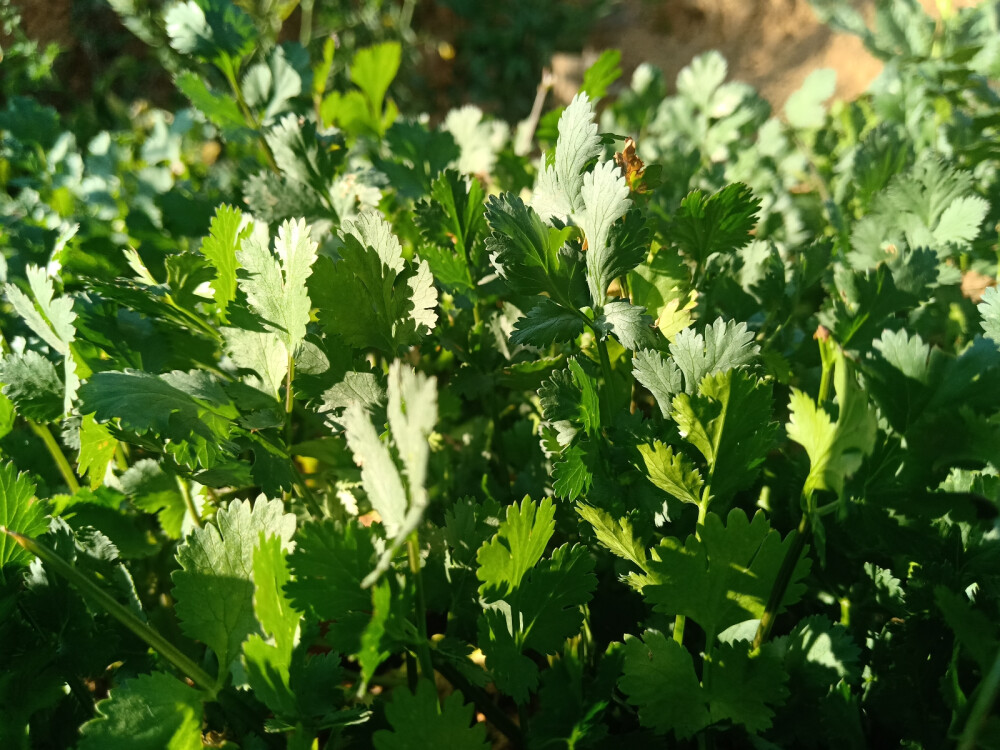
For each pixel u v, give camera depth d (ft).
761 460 0.62
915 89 1.45
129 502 0.90
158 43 2.00
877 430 0.58
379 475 0.52
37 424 0.89
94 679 0.81
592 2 5.92
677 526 0.73
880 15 1.63
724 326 0.66
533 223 0.70
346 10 4.59
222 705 0.63
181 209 1.24
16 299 0.86
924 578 0.66
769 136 1.58
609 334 0.75
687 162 1.45
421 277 0.76
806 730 0.66
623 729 0.73
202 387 0.73
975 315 1.08
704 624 0.61
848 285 0.83
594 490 0.68
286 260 0.72
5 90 2.52
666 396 0.68
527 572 0.62
